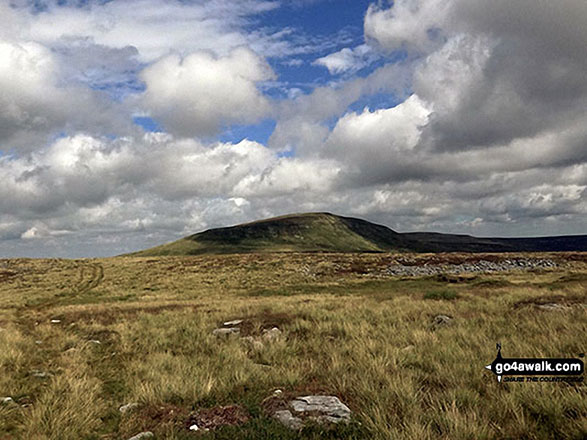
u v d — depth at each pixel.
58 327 19.16
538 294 19.53
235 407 6.64
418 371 8.33
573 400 5.87
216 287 49.06
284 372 8.52
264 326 15.82
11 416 7.11
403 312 16.55
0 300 40.56
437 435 5.29
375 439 5.16
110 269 73.56
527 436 5.21
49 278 62.81
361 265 66.06
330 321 15.77
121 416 6.86
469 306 17.27
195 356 11.23
